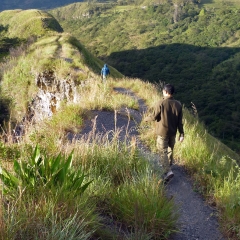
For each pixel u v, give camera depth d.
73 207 3.20
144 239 3.36
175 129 5.36
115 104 10.34
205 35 128.12
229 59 94.25
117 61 106.69
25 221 2.77
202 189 5.14
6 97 31.83
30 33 76.31
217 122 50.41
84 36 168.00
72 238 2.69
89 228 3.19
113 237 3.21
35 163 3.51
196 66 88.81
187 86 73.25
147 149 7.04
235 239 3.92
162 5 180.00
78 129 7.82
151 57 103.88
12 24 91.44
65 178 3.44
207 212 4.54
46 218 2.84
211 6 173.75
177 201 4.79
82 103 10.64
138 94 16.55
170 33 144.25
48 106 26.16
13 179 3.34
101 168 5.14
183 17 157.12
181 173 5.88
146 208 3.78
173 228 3.86
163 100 5.31
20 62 37.25
